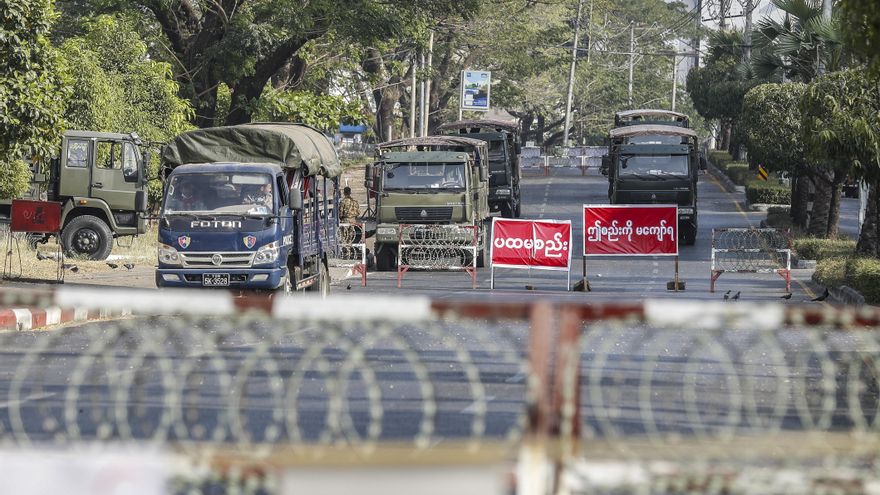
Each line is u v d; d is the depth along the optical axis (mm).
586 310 19562
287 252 74625
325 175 85562
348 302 20141
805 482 19438
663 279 103250
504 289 95000
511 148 170500
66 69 83125
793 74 140125
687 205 139500
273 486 18891
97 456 18641
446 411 37531
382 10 152125
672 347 53594
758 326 23969
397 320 20078
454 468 17531
